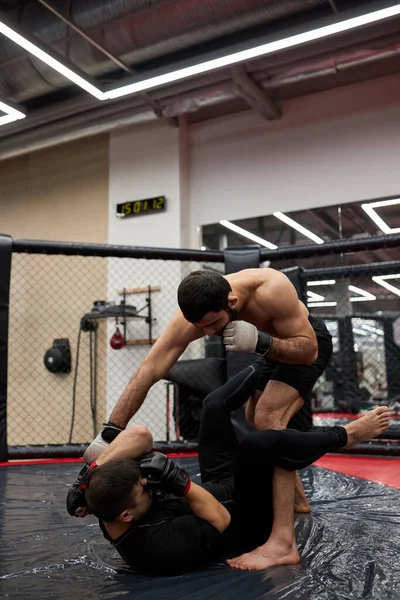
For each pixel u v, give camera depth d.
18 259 6.71
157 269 5.88
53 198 6.79
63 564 1.50
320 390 6.64
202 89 5.12
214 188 5.97
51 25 4.53
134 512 1.34
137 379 1.64
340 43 4.39
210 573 1.41
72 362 6.15
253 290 1.66
